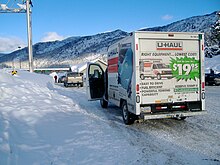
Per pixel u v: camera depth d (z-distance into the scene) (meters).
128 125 8.48
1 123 6.44
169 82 7.83
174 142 6.51
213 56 63.09
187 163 5.10
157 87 7.73
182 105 7.99
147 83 7.65
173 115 7.66
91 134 7.18
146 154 5.63
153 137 7.00
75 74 29.20
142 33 7.58
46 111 9.27
